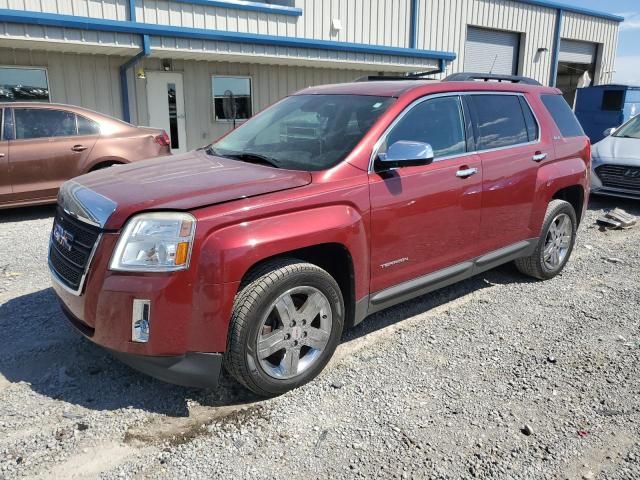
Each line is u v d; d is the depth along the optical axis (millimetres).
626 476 2742
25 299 4699
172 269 2879
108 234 2945
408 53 14969
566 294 5125
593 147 9734
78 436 2922
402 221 3791
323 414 3174
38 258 5871
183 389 3385
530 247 5090
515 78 5324
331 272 3707
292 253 3453
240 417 3127
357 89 4312
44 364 3631
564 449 2928
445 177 4062
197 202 2984
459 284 5336
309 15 15758
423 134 4043
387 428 3061
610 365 3805
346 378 3555
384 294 3838
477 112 4504
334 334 3521
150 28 10945
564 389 3494
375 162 3676
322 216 3324
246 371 3121
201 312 2943
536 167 4930
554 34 23250
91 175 3746
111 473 2664
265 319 3148
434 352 3934
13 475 2625
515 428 3090
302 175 3430
